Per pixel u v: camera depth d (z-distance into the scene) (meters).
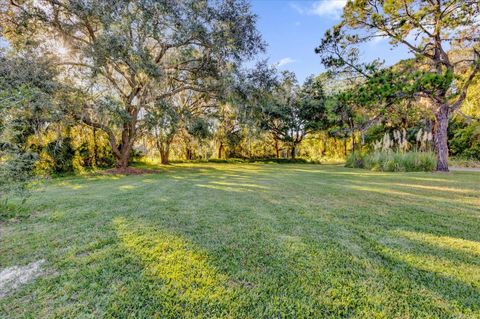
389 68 8.16
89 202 3.92
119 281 1.67
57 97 7.72
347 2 8.84
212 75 10.78
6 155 2.92
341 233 2.53
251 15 10.23
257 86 11.41
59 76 8.51
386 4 8.10
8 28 8.05
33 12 8.02
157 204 3.79
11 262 1.94
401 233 2.53
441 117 9.12
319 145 24.94
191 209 3.47
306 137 24.41
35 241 2.33
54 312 1.38
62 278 1.71
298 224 2.81
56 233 2.53
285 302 1.47
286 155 24.67
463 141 16.06
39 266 1.88
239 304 1.45
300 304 1.45
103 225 2.76
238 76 10.26
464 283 1.65
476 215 3.16
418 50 8.92
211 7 9.48
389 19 8.51
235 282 1.67
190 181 6.95
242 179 7.45
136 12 8.49
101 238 2.38
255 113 12.76
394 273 1.78
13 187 2.93
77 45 8.70
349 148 22.48
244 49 10.27
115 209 3.47
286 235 2.47
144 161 16.94
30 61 7.12
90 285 1.63
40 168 8.12
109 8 8.06
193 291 1.56
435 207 3.58
